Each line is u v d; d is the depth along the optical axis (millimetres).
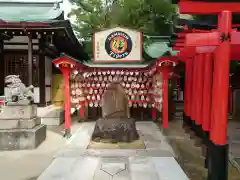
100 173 5332
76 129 10820
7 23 12172
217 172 4227
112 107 8625
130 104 12484
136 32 12711
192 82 6453
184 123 7441
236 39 4324
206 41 4191
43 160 6883
